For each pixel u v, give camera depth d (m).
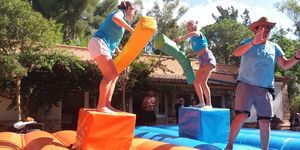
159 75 17.22
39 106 14.24
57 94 14.39
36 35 12.00
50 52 13.03
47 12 33.03
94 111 3.99
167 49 5.80
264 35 4.41
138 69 15.68
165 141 5.32
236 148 4.82
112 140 3.87
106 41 4.19
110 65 4.12
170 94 17.47
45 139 4.82
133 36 4.20
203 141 5.43
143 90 16.25
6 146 4.39
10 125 13.59
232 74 20.12
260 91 4.38
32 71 13.82
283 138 5.21
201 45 5.99
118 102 15.93
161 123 17.14
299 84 28.94
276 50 4.54
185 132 5.88
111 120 3.87
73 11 34.03
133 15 4.44
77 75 14.48
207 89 6.04
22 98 13.94
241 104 4.41
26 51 12.06
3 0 11.63
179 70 19.89
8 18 11.58
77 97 17.41
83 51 17.09
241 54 4.35
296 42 28.47
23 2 12.07
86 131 3.80
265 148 4.38
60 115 15.15
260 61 4.34
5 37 11.70
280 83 21.56
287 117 21.50
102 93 4.10
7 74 11.62
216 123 5.64
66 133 5.50
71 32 34.22
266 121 4.40
